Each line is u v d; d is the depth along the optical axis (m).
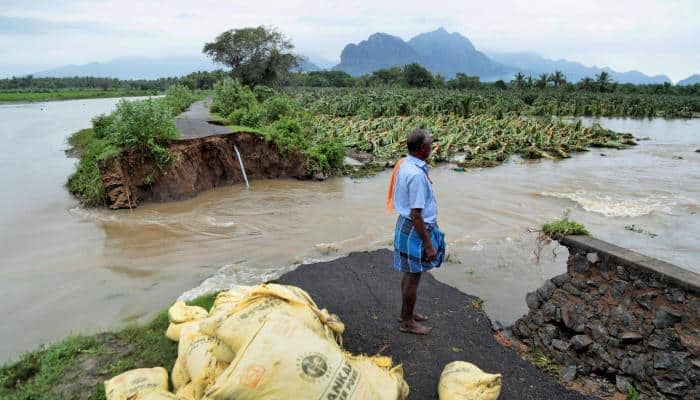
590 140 23.56
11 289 6.95
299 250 8.30
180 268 7.64
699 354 3.29
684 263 7.96
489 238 8.86
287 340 2.78
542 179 15.09
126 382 3.41
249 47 45.25
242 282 6.84
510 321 5.34
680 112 46.19
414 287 4.45
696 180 14.81
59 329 5.76
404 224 4.14
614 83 71.69
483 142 21.88
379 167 16.98
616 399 3.65
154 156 11.83
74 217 10.85
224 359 3.06
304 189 13.70
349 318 5.05
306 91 56.69
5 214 11.15
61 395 3.71
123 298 6.59
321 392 2.63
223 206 11.67
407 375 4.02
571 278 4.27
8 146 23.20
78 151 20.70
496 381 3.38
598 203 11.89
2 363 4.95
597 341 3.95
